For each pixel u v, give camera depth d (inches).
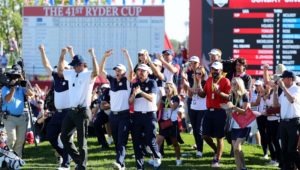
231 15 774.5
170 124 514.9
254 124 488.1
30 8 1011.3
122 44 992.2
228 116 484.4
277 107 508.1
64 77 452.1
